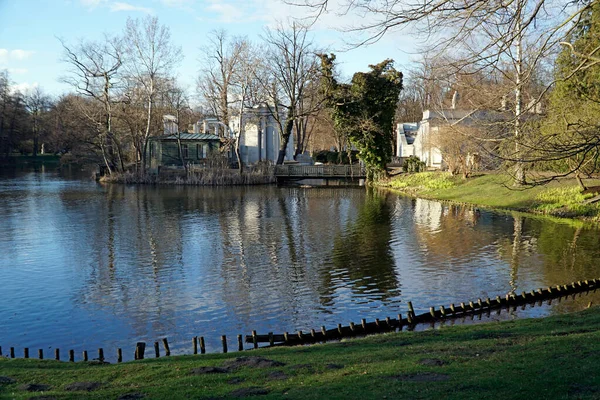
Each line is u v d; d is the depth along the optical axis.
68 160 92.69
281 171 62.81
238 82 61.50
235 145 62.94
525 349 9.29
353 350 10.48
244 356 10.13
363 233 28.78
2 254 23.91
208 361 9.82
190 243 26.30
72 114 74.00
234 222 32.94
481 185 45.03
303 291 18.06
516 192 39.47
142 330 14.76
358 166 63.94
